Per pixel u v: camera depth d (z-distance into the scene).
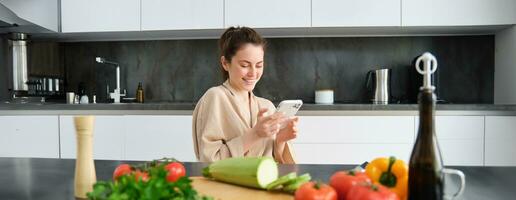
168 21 2.50
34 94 2.70
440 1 2.38
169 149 2.27
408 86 2.75
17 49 2.64
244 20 2.45
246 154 1.14
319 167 0.97
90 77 2.90
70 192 0.75
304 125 2.21
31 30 2.53
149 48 2.89
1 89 2.76
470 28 2.51
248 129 1.15
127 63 2.90
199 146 1.16
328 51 2.80
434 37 2.73
